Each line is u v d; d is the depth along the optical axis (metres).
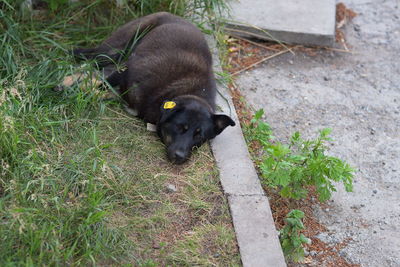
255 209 1.51
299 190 1.61
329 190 1.66
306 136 1.95
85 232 1.30
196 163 1.67
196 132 1.68
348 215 1.65
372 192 1.74
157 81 1.84
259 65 2.29
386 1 2.85
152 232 1.42
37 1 2.20
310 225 1.60
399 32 2.62
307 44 2.42
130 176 1.56
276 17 2.46
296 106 2.09
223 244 1.41
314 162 1.57
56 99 1.73
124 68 1.91
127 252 1.33
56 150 1.56
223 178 1.61
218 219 1.49
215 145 1.74
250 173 1.63
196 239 1.42
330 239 1.57
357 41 2.52
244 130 1.86
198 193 1.56
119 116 1.80
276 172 1.55
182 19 2.08
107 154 1.62
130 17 2.20
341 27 2.60
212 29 2.29
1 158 1.42
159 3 2.22
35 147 1.54
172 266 1.34
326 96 2.17
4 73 1.78
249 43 2.40
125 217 1.44
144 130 1.77
